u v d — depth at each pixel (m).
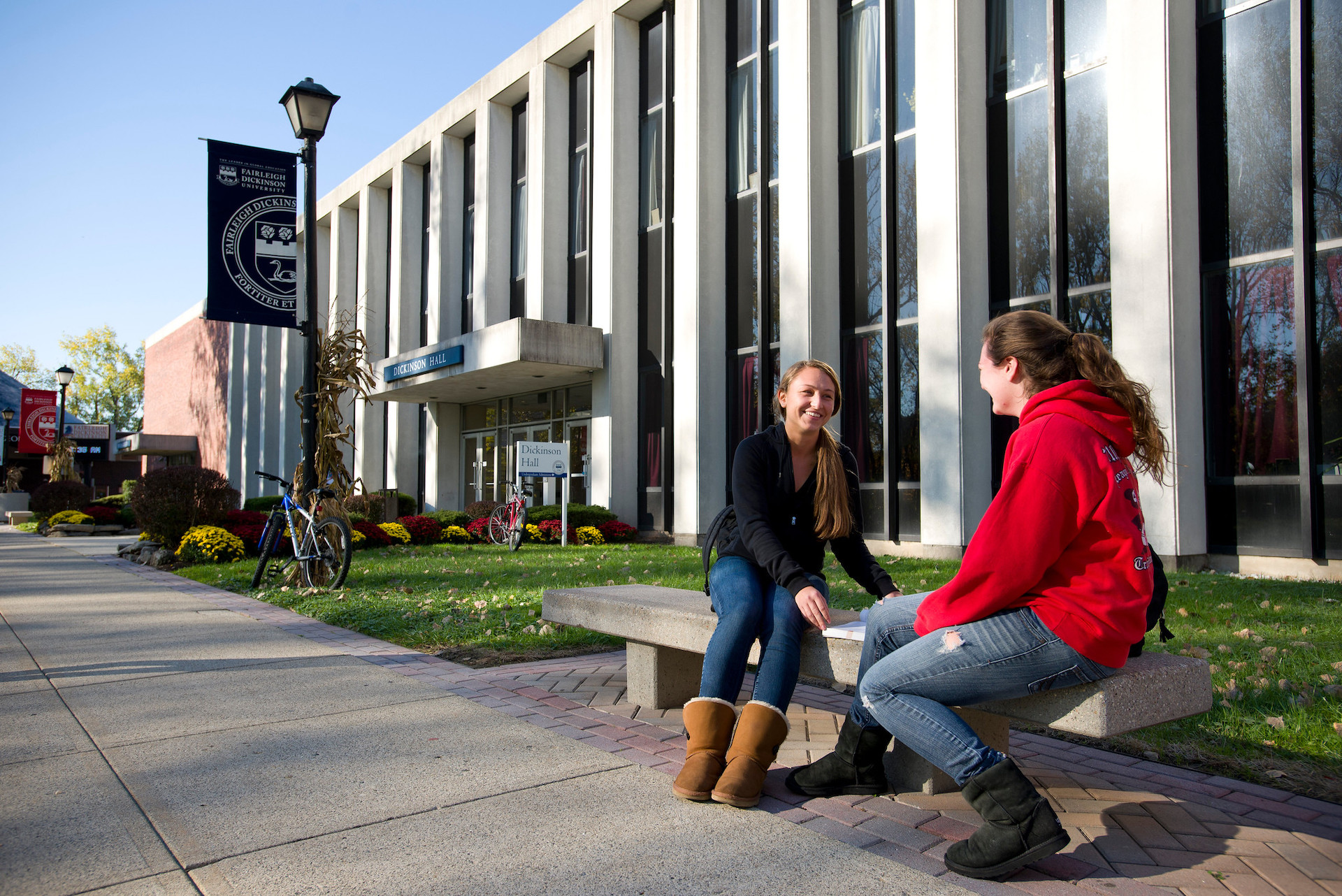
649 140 16.41
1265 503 8.49
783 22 12.93
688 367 14.34
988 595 1.97
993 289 10.82
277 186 8.48
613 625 3.57
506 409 20.69
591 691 4.07
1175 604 6.03
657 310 16.02
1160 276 8.79
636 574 8.48
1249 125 8.74
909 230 11.67
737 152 14.54
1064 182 10.06
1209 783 2.83
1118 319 9.13
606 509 15.75
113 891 1.98
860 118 12.54
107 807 2.52
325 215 27.91
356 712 3.64
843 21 12.88
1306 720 3.33
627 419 16.20
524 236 19.64
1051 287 10.09
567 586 7.67
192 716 3.57
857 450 12.24
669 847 2.24
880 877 2.06
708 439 14.25
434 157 21.78
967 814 2.50
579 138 18.22
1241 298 8.77
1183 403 8.74
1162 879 2.09
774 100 13.59
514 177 20.16
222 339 42.34
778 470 2.92
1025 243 10.52
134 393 72.69
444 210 21.38
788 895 1.96
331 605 6.80
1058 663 1.95
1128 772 2.97
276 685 4.15
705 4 14.55
